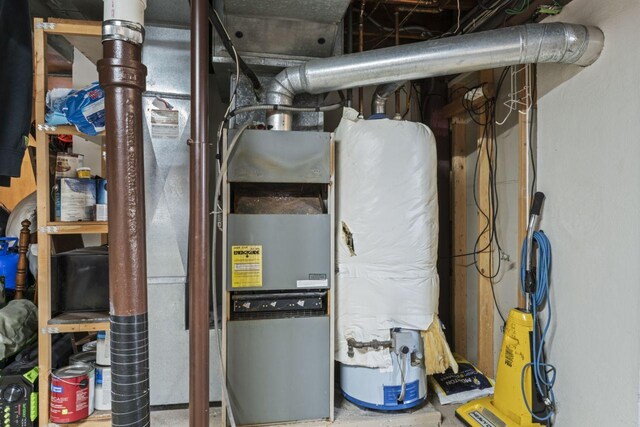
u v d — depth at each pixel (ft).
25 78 4.86
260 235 5.71
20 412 5.09
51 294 5.50
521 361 5.65
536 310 5.78
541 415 5.51
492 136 7.64
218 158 5.83
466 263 8.45
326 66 5.79
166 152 6.38
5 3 4.66
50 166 5.79
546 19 5.71
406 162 5.96
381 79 5.78
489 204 7.70
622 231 4.52
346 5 5.69
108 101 3.47
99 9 6.16
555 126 5.63
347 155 6.08
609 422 4.65
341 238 6.15
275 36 6.38
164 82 6.40
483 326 7.66
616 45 4.63
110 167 3.49
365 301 5.99
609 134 4.70
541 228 5.91
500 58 5.15
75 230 5.37
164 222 6.29
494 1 6.38
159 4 5.83
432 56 5.40
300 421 5.78
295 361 5.77
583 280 5.08
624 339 4.47
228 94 8.01
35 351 5.81
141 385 3.60
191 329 4.72
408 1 7.06
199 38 4.58
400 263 5.97
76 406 5.28
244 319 5.69
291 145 5.77
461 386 6.87
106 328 5.41
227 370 5.59
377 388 5.94
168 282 6.22
